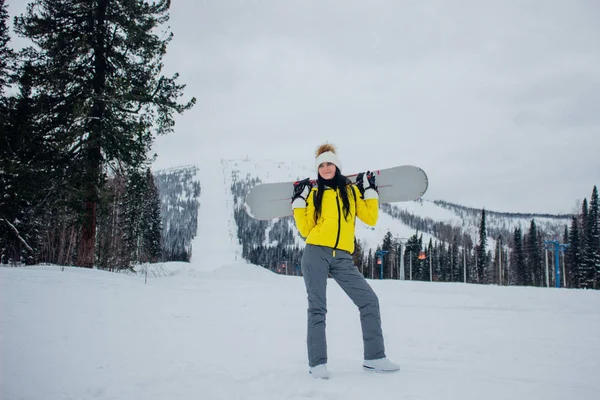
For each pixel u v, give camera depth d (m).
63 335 3.52
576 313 6.28
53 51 13.40
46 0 13.45
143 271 14.83
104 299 5.93
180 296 6.98
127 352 3.12
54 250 15.30
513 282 63.12
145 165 14.57
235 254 171.00
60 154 13.39
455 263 72.19
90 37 13.58
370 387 2.41
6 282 6.83
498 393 2.32
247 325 4.64
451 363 3.12
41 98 13.12
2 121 12.86
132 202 26.84
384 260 76.12
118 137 13.25
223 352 3.31
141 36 13.74
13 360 2.74
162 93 14.08
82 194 12.95
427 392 2.32
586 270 46.53
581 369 2.95
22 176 12.81
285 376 2.67
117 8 14.05
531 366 3.03
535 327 4.96
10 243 17.00
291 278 12.66
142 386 2.36
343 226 3.01
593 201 47.19
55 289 6.45
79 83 13.70
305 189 3.13
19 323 3.87
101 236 16.47
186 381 2.46
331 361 3.20
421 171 3.66
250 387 2.41
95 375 2.52
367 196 3.20
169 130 14.52
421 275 71.56
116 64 14.30
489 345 3.87
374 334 2.89
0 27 15.70
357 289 2.95
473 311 6.41
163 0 14.40
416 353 3.51
